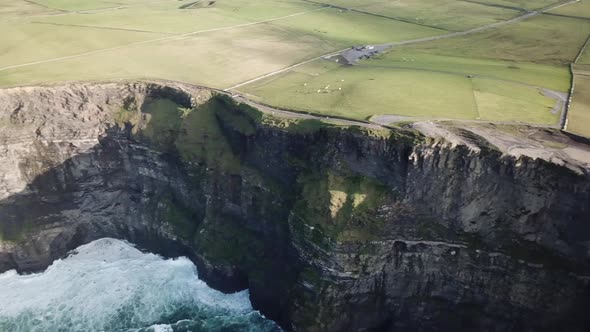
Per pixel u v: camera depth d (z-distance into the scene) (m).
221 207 88.25
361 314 74.50
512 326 71.31
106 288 85.12
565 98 92.88
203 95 96.00
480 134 73.56
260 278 79.69
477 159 69.62
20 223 89.25
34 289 85.00
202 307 81.81
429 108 85.81
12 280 87.19
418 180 71.88
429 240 72.25
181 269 88.94
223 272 83.25
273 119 82.88
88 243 95.81
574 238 66.56
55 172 91.50
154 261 91.19
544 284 68.12
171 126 92.50
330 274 72.25
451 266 72.50
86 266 90.31
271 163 83.38
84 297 83.25
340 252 70.88
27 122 90.44
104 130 94.25
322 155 76.19
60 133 91.44
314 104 89.44
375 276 73.31
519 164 67.69
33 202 90.50
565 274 67.12
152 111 95.69
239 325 78.38
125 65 111.62
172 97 97.19
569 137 74.94
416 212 73.00
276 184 82.38
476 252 70.88
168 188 94.44
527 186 68.25
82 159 93.19
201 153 89.81
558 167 66.19
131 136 93.50
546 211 68.12
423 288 74.75
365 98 91.62
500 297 71.12
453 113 83.44
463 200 71.38
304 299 73.06
